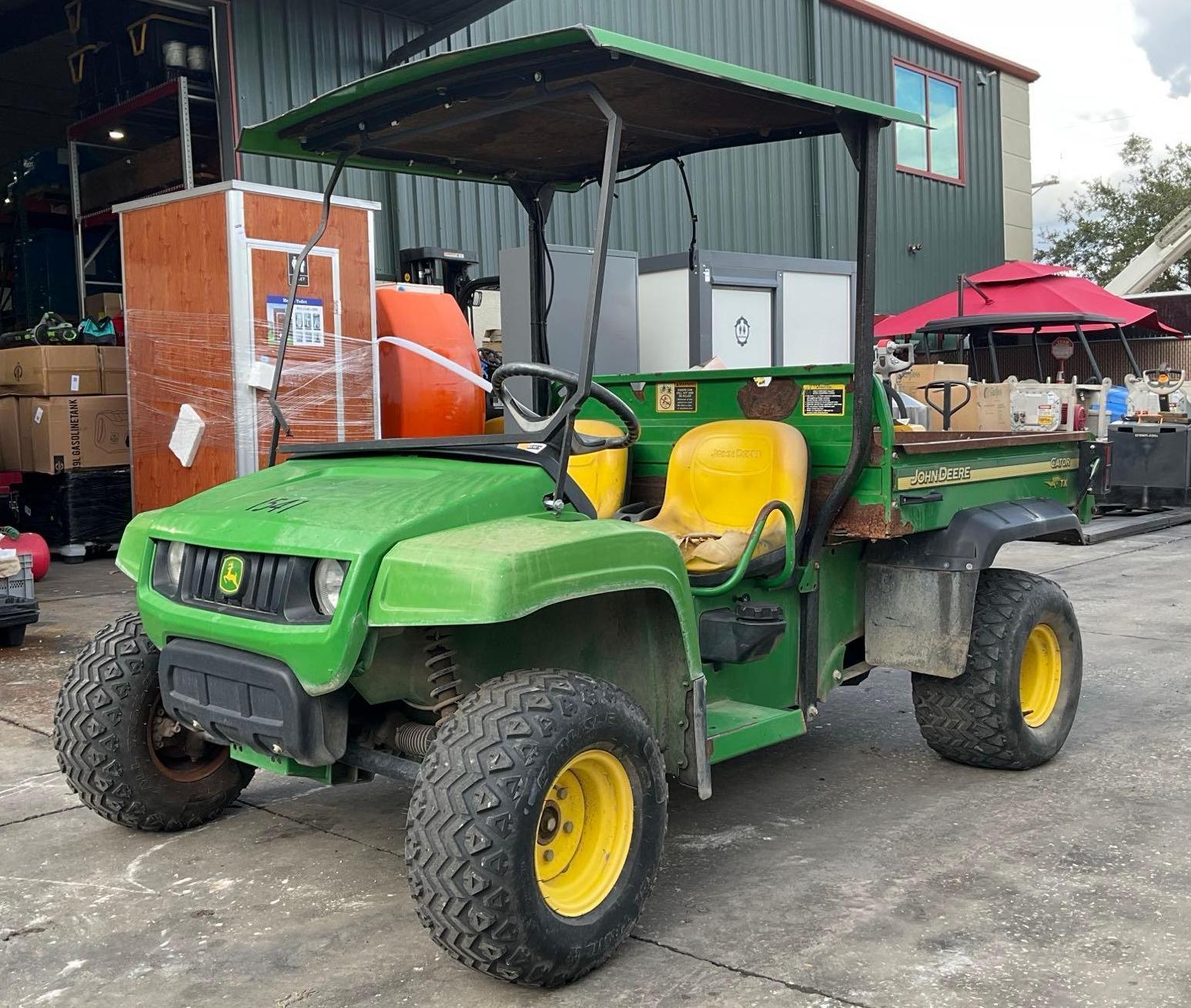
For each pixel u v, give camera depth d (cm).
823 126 387
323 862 347
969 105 1897
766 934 296
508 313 838
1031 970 275
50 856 352
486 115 344
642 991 269
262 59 994
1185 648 618
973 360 1669
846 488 370
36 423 898
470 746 262
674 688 315
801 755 448
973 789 405
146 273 777
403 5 1070
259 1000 268
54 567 882
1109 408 1283
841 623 410
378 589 269
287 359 738
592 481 414
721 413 419
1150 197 3888
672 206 1386
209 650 299
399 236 1096
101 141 1127
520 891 255
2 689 539
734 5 1465
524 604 255
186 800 366
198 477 759
